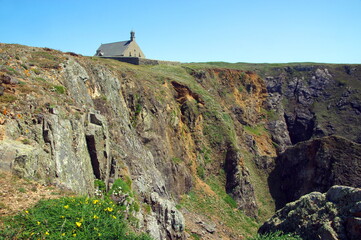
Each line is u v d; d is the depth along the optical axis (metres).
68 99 20.03
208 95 52.94
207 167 43.41
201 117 47.41
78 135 17.66
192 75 58.12
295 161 50.25
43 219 9.96
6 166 12.11
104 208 11.88
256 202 43.38
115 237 10.77
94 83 29.22
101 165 19.62
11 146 12.72
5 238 8.96
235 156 44.31
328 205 18.50
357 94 75.69
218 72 64.88
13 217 9.89
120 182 21.78
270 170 52.03
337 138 48.28
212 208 37.03
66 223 10.06
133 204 20.97
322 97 78.19
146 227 21.09
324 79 81.44
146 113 36.72
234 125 53.59
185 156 41.09
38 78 20.08
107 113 28.59
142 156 30.50
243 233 35.06
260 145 59.12
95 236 10.05
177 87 48.12
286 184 49.91
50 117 15.81
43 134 14.91
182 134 43.09
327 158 46.38
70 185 14.72
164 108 41.09
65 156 15.54
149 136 35.38
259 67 86.75
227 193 41.91
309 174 47.19
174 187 35.41
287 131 69.25
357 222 16.08
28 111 15.08
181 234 24.56
